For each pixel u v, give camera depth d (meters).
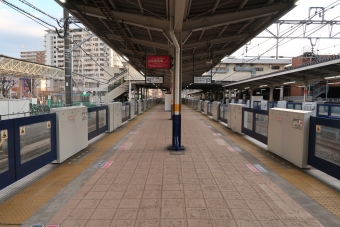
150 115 19.73
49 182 4.42
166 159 5.98
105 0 6.56
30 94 30.11
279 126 6.22
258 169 5.21
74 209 3.39
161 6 6.90
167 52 13.90
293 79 24.73
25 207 3.46
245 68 54.41
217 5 6.89
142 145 7.64
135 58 15.30
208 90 67.56
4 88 32.41
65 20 12.84
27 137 4.36
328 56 34.97
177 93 6.97
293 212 3.32
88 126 7.81
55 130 5.49
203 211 3.33
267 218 3.16
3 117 12.77
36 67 27.55
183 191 4.00
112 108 10.66
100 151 6.82
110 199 3.70
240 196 3.82
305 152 5.18
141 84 43.25
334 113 12.06
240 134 9.90
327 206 3.51
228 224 3.01
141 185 4.25
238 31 10.38
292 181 4.50
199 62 16.75
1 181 3.67
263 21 8.69
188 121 15.19
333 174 4.31
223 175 4.80
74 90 39.34
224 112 13.43
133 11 7.50
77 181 4.46
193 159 5.99
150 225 2.98
